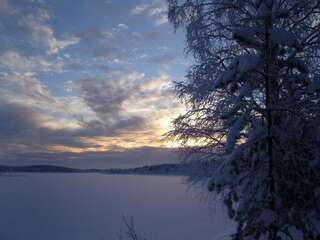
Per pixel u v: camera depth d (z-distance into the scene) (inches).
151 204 1494.8
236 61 188.9
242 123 192.1
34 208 1456.7
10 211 1363.2
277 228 181.8
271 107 185.9
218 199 317.7
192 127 380.2
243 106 195.3
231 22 291.3
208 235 592.7
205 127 371.6
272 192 185.5
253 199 193.8
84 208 1424.7
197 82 351.9
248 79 193.0
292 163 186.5
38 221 1106.1
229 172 204.8
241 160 202.1
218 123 355.3
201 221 888.9
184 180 380.2
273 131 187.3
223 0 272.7
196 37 333.7
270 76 185.8
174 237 690.8
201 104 355.9
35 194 2214.6
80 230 926.4
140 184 3398.1
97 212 1283.2
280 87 201.0
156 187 2847.0
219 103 317.7
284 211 182.5
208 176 357.1
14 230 954.7
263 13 181.3
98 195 2069.4
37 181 4404.5
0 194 2204.7
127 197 1902.1
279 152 189.3
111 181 4323.3
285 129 195.6
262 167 196.5
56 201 1742.1
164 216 1079.6
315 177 187.0
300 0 243.8
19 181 4375.0
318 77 242.2
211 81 333.4
